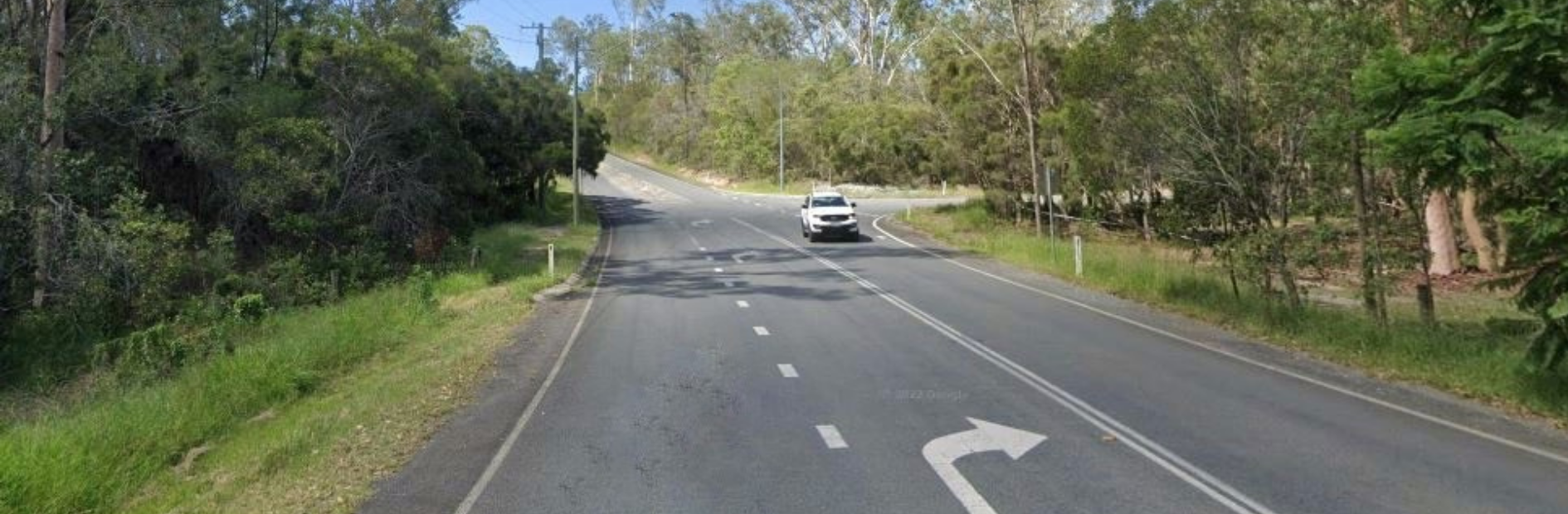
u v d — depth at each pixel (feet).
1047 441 29.73
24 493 26.25
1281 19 52.42
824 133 261.65
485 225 157.07
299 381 43.80
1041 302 67.05
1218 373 41.11
